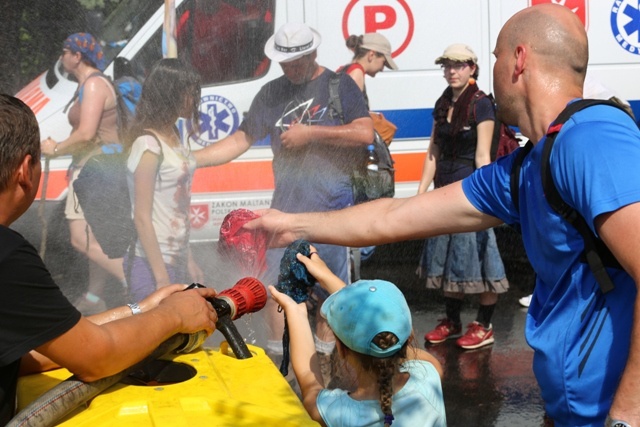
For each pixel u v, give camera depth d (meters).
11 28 4.23
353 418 1.84
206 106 4.32
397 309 1.81
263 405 1.53
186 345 1.76
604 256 1.70
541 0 5.66
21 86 4.17
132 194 3.53
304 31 4.07
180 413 1.47
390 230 2.25
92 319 1.84
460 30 5.61
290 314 2.03
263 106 4.12
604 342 1.72
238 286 1.89
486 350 4.70
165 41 4.30
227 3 4.45
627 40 5.84
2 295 1.43
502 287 4.61
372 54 5.49
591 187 1.64
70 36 4.12
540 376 1.85
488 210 2.12
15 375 1.56
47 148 3.95
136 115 3.58
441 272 4.67
